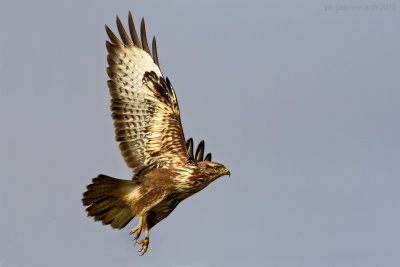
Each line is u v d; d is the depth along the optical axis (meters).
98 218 13.20
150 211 13.44
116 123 13.86
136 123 13.86
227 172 13.73
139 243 12.80
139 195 13.14
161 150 13.70
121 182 12.91
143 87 13.87
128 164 13.73
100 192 12.90
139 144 13.79
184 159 13.59
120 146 13.81
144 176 13.38
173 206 13.74
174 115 13.66
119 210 13.34
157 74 13.74
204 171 13.55
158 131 13.74
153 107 13.79
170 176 13.35
